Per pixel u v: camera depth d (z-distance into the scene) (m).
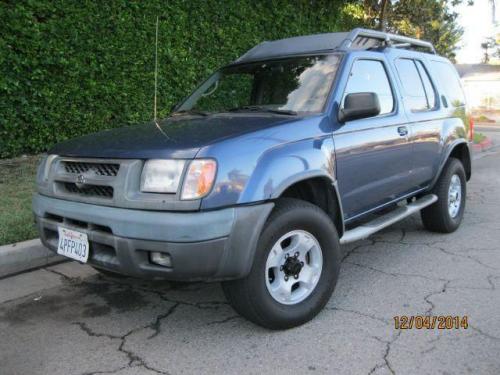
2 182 6.68
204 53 10.10
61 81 7.88
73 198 3.37
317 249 3.56
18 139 7.71
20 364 3.04
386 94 4.64
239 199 3.03
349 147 3.89
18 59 7.23
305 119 3.66
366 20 17.45
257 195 3.09
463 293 4.01
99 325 3.56
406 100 4.90
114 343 3.30
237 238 3.01
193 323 3.58
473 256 4.93
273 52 4.74
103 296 4.07
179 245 2.88
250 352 3.15
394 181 4.59
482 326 3.44
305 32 12.69
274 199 3.22
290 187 3.62
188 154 3.00
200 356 3.12
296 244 3.45
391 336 3.32
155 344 3.28
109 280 4.39
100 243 3.17
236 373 2.92
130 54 8.70
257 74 4.54
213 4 10.05
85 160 3.35
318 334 3.37
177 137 3.28
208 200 2.94
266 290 3.25
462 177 5.87
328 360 3.04
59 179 3.50
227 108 4.49
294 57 4.46
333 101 3.89
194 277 2.98
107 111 8.59
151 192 3.02
